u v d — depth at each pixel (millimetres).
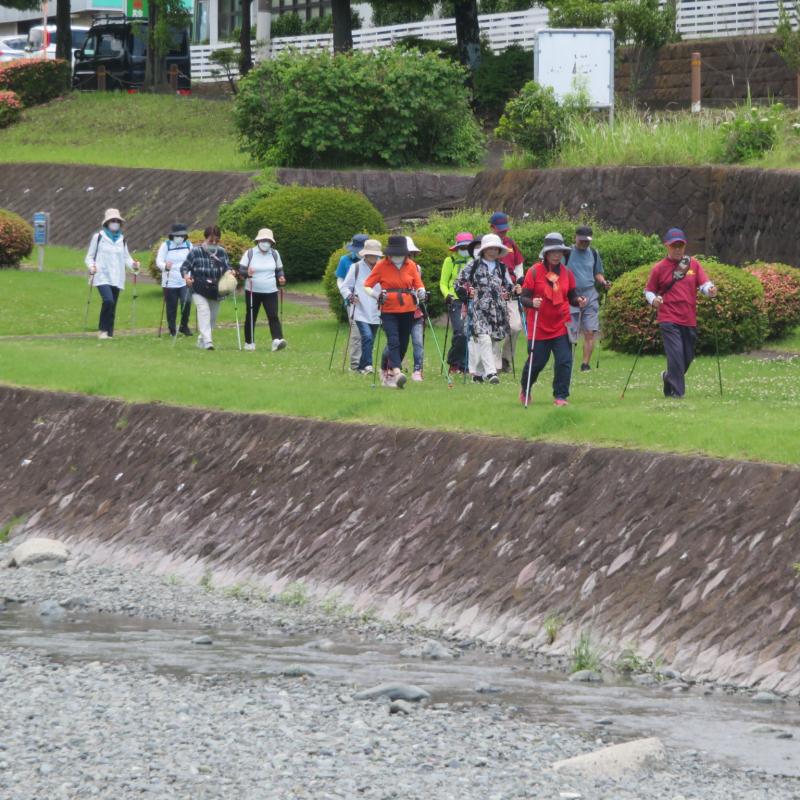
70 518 53688
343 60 127625
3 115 160000
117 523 52031
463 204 113188
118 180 132000
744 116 100438
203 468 51938
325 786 26844
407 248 58562
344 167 127000
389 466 46531
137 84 177750
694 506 38438
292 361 68938
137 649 38188
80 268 114250
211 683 34562
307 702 32781
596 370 65688
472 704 32656
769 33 135875
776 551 35875
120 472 54469
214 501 50219
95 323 86875
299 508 47500
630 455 40969
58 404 59969
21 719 31062
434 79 127875
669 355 51812
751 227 90250
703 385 57219
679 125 105750
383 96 125875
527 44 161000
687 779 27469
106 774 27359
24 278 100938
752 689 33469
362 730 30453
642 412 46844
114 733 30125
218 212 120500
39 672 35375
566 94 108625
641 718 31422
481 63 152000
